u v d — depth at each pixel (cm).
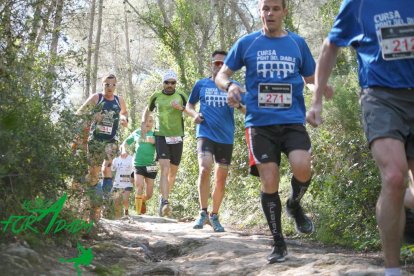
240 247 640
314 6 1667
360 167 728
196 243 673
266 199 534
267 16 540
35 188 552
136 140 1245
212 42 1903
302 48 552
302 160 521
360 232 702
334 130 816
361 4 403
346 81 816
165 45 1786
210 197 1166
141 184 1239
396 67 390
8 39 571
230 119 836
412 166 402
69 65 663
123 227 779
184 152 1367
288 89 534
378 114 388
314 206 812
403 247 553
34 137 536
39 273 443
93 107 657
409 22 390
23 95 557
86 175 640
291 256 546
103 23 3322
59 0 636
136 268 556
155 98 1042
